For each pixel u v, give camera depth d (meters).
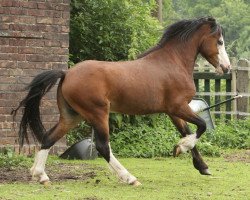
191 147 11.31
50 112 14.71
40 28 14.64
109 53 17.31
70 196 9.70
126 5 17.39
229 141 17.05
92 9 17.41
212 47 11.62
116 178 11.58
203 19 11.62
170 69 11.17
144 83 10.91
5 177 11.50
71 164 13.45
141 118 16.44
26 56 14.52
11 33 14.36
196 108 16.94
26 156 14.24
